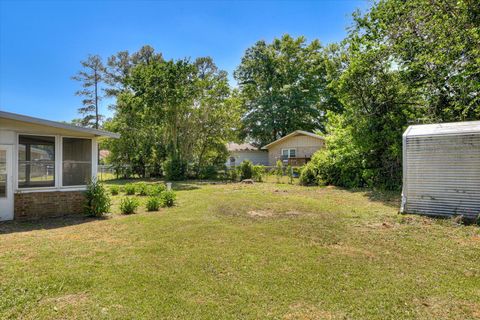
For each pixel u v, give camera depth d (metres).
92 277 3.66
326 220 6.88
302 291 3.29
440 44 9.35
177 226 6.41
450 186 7.00
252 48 33.50
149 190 12.42
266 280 3.57
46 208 7.70
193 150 22.42
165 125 21.42
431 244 4.97
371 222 6.63
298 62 32.00
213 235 5.62
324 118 32.06
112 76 31.77
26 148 7.49
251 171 19.05
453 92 10.31
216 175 20.64
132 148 23.22
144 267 4.00
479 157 6.66
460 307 2.94
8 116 6.89
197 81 20.77
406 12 11.00
